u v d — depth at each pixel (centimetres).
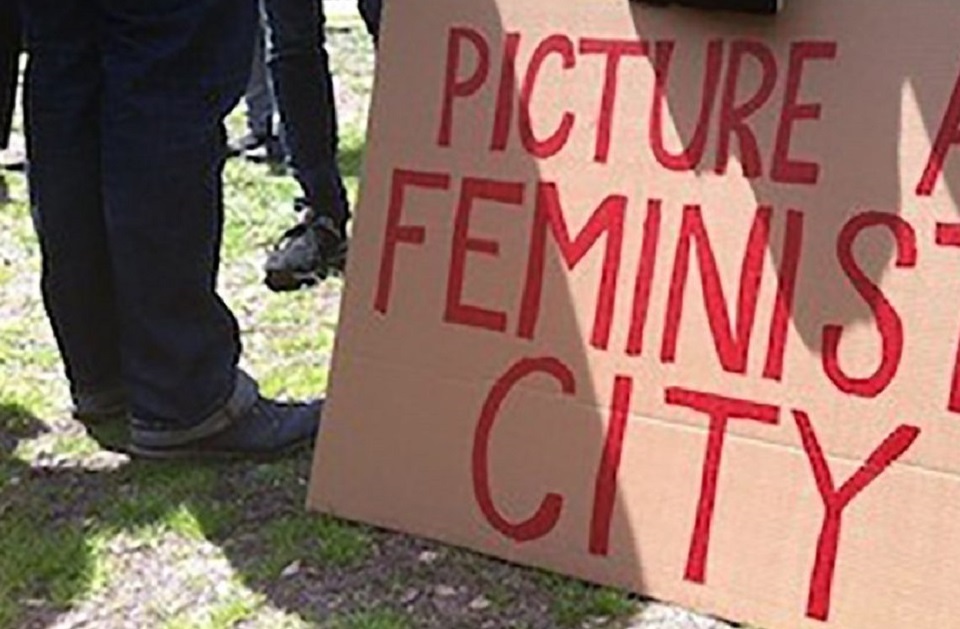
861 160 245
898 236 241
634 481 261
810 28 250
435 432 281
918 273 239
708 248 257
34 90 305
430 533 279
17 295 439
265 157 567
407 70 287
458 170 282
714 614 251
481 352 278
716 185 257
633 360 263
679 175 261
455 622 256
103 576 277
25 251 480
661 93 264
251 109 563
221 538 287
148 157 290
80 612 267
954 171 237
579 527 265
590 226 269
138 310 302
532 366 272
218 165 299
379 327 288
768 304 251
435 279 283
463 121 282
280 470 311
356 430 289
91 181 307
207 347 305
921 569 235
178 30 287
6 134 338
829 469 244
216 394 308
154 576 276
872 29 245
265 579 273
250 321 400
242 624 260
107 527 293
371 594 266
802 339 248
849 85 246
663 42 264
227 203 514
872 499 240
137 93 289
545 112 275
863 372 242
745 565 250
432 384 282
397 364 286
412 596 264
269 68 437
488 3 281
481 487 275
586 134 271
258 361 371
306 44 412
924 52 241
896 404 239
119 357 323
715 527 253
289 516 292
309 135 419
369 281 289
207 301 304
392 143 288
